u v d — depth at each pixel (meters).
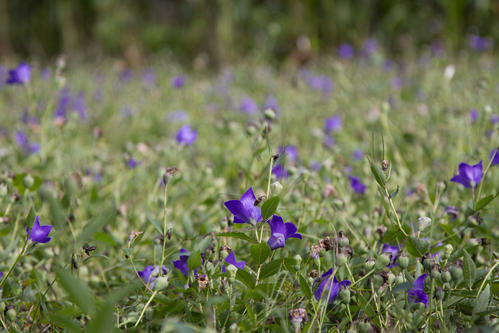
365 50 6.27
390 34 7.71
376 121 3.27
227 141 3.18
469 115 2.83
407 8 7.85
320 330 1.88
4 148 3.02
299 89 4.34
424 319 1.92
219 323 1.92
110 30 8.38
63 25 8.61
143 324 1.96
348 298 1.92
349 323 1.96
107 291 2.14
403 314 1.90
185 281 2.01
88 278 2.14
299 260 1.97
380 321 1.92
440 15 7.58
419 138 3.02
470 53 5.96
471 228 2.14
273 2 8.29
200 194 2.60
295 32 7.80
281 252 2.14
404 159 2.86
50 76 5.02
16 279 2.07
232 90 4.89
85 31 9.02
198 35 8.04
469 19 7.15
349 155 2.98
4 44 8.43
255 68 5.85
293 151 2.70
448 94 3.55
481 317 1.89
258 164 2.61
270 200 1.91
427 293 1.96
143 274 2.04
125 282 2.14
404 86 4.59
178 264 2.03
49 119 3.28
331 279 1.91
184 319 1.96
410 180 2.64
